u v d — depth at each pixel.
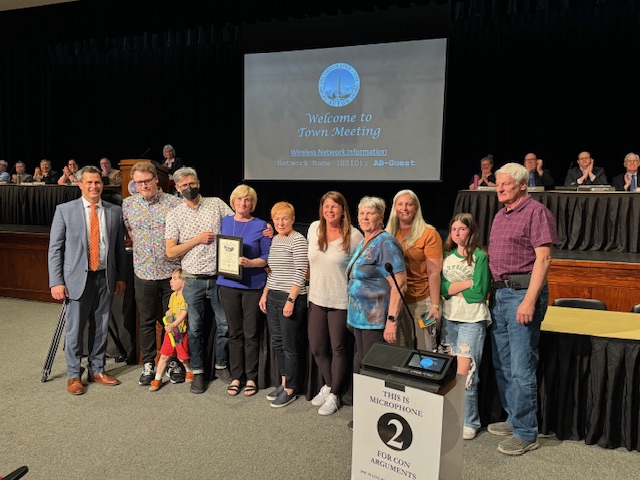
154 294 3.56
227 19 8.25
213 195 10.50
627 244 5.33
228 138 10.23
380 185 9.26
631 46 7.42
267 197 10.11
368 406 1.67
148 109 10.52
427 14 7.60
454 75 8.40
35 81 10.85
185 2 8.18
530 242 2.56
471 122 8.46
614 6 7.44
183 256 3.40
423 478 1.58
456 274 2.75
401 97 7.90
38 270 5.76
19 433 2.84
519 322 2.54
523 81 8.08
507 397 2.77
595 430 2.69
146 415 3.06
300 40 8.40
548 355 2.76
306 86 8.48
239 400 3.27
